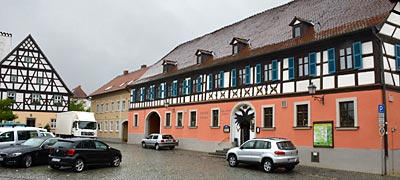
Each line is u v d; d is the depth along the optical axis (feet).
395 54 60.03
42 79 154.20
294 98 70.49
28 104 150.30
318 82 66.23
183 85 106.22
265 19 97.25
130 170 54.34
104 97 167.43
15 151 54.13
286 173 55.16
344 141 60.85
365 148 57.72
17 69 149.48
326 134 63.67
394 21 60.95
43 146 57.41
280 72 74.38
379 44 57.52
